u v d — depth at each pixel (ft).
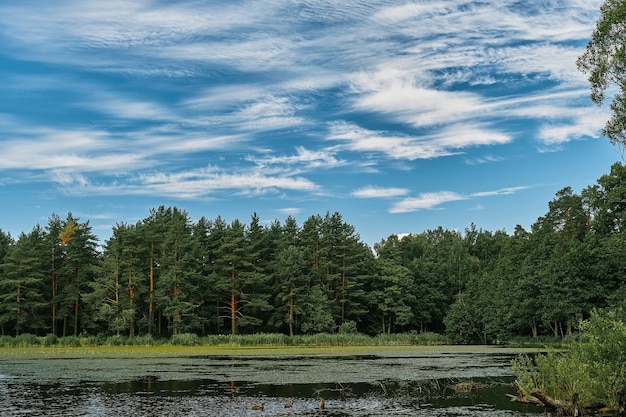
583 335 85.10
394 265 398.42
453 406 85.20
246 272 326.85
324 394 97.45
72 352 214.48
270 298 350.23
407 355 199.82
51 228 321.73
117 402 88.94
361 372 133.18
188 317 305.73
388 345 300.40
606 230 238.07
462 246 498.28
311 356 193.26
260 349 244.42
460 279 431.02
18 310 291.99
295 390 102.58
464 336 334.85
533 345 281.13
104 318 289.74
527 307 289.74
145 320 300.81
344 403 88.07
